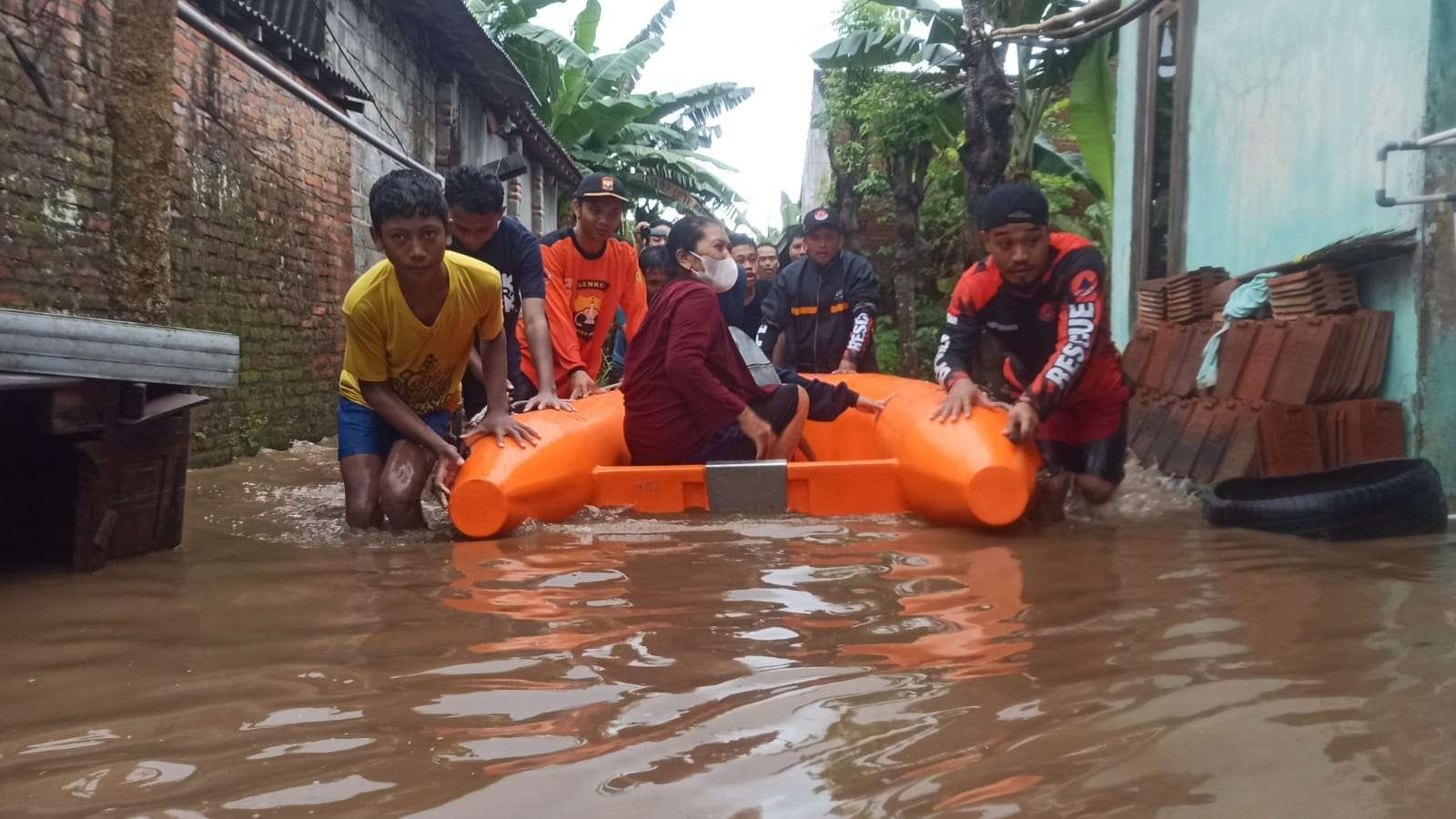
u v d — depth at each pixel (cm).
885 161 1556
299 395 855
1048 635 242
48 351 309
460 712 193
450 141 1432
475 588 301
